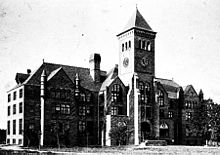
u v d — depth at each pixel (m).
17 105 75.75
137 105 82.62
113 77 88.06
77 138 77.00
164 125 90.25
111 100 81.38
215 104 90.75
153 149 59.56
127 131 78.06
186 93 99.38
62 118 74.75
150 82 88.00
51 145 71.62
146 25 89.81
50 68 80.19
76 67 85.81
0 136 91.25
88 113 80.56
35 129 72.62
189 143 96.00
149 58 88.88
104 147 69.25
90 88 82.62
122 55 89.81
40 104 73.94
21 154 45.91
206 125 90.56
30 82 74.06
